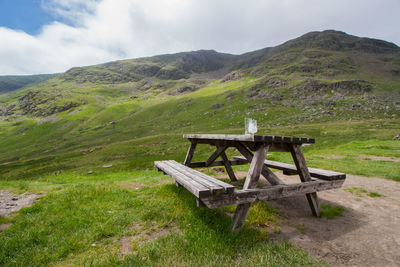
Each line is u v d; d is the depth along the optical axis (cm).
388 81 17088
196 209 512
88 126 14438
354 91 14462
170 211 518
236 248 358
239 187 757
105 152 6581
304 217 521
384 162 1259
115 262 321
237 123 10294
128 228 445
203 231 413
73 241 389
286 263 327
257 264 317
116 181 1020
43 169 5091
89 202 596
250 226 440
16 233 422
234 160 891
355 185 811
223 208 531
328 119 9650
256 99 14688
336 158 1488
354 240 411
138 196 654
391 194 703
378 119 8981
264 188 433
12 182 1097
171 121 12900
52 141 11819
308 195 521
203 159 3891
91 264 317
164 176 1063
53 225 459
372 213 545
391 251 372
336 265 332
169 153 5266
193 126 10950
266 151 458
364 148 1959
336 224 482
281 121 9844
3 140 13138
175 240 380
